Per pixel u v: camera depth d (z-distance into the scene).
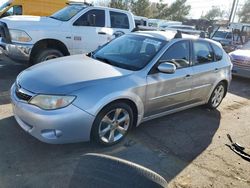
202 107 5.87
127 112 3.81
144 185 1.67
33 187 2.85
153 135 4.29
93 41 7.68
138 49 4.45
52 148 3.57
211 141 4.35
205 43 5.23
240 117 5.64
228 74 5.79
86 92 3.33
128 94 3.67
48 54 6.94
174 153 3.83
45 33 6.81
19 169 3.10
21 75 3.85
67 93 3.25
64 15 7.59
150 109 4.18
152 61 4.12
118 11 8.23
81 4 8.14
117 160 1.83
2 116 4.37
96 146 3.71
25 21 6.72
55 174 3.08
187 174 3.36
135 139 4.07
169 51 4.37
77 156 3.46
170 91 4.38
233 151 4.05
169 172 3.36
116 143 3.83
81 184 1.73
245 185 3.28
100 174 1.75
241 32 19.98
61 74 3.58
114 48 4.69
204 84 5.14
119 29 8.22
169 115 5.21
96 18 7.74
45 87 3.31
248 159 3.79
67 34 7.17
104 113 3.51
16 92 3.59
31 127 3.35
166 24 23.30
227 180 3.34
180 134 4.46
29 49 6.64
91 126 3.41
